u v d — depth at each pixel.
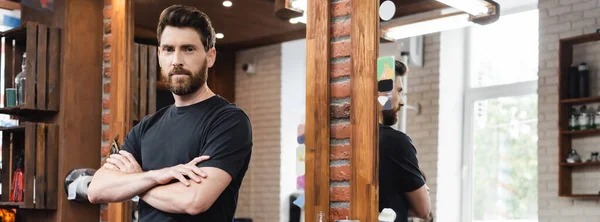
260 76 5.64
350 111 3.53
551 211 3.44
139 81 5.18
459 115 3.84
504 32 3.78
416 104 3.82
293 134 5.53
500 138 3.71
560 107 3.46
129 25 5.17
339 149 3.57
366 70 3.49
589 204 3.28
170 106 2.99
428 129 3.82
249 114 5.69
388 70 3.62
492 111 3.75
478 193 3.73
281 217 5.52
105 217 5.25
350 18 3.59
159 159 2.85
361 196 3.45
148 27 5.25
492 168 3.70
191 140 2.79
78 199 5.13
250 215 5.69
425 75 3.87
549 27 3.56
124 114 5.09
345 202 3.53
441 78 3.88
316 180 3.61
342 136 3.57
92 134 5.31
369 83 3.48
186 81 2.81
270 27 5.31
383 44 3.61
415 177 3.72
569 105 3.43
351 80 3.54
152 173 2.78
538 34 3.62
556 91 3.50
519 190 3.58
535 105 3.58
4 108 5.27
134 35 5.20
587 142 3.33
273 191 5.62
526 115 3.62
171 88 2.83
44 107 5.19
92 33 5.35
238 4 5.31
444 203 3.77
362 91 3.50
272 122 5.64
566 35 3.47
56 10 5.37
